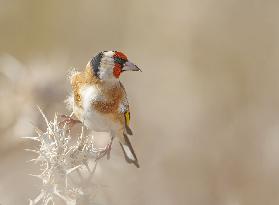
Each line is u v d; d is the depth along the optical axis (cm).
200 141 1383
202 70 1642
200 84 1605
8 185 1071
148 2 1742
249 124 1449
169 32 1706
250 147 1385
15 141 1113
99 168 723
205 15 1694
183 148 1353
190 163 1329
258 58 1648
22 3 1802
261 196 1314
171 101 1522
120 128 855
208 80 1623
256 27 1683
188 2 1709
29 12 1802
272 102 1536
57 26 1798
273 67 1617
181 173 1313
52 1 1802
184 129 1420
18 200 1055
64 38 1781
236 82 1612
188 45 1678
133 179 1050
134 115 1480
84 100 828
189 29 1689
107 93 832
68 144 643
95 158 650
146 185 1191
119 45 1752
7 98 1128
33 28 1798
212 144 1380
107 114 836
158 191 1224
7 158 1110
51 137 645
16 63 1241
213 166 1338
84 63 1722
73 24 1795
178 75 1611
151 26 1730
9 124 1122
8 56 1476
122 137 866
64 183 633
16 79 1160
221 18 1691
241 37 1677
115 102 839
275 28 1675
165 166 1305
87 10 1811
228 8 1700
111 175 970
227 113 1518
